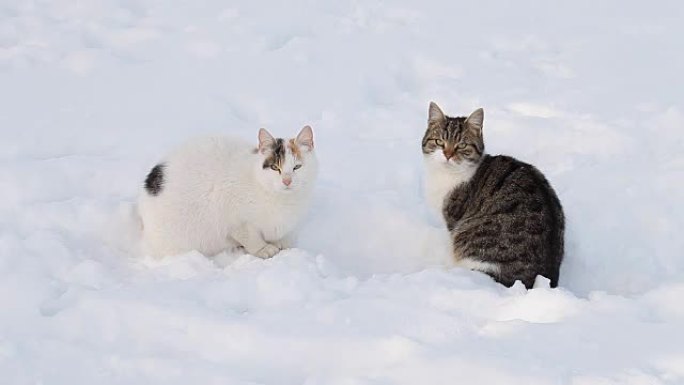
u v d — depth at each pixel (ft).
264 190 10.11
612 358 8.98
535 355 9.00
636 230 10.38
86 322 9.33
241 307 9.56
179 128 11.57
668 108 11.75
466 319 9.33
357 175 11.00
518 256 9.85
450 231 10.32
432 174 10.37
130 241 10.36
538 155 11.30
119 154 11.25
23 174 10.75
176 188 10.11
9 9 13.87
